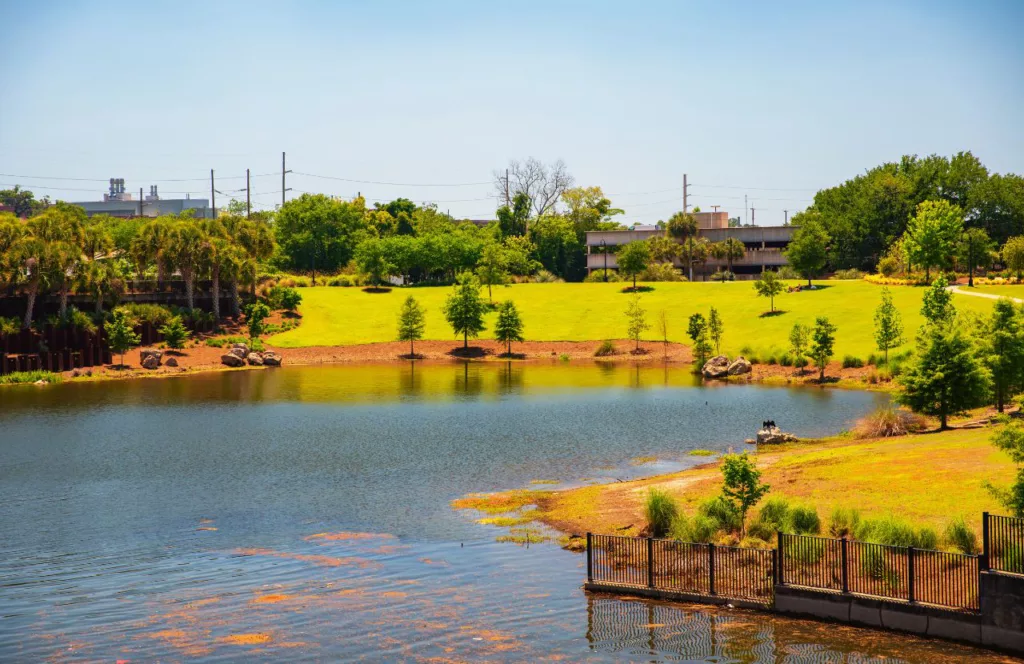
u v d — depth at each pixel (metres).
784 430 61.66
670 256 172.88
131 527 39.84
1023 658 25.39
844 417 66.62
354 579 32.84
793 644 26.64
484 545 36.75
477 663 25.69
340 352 114.31
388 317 130.38
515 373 98.44
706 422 65.56
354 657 26.11
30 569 34.16
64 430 63.62
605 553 34.78
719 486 42.88
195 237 116.31
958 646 26.33
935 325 56.94
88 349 98.50
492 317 132.12
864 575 29.55
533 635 27.64
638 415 68.94
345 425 65.25
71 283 102.12
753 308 122.62
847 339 100.69
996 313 60.75
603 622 28.61
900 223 171.38
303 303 133.88
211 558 35.47
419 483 47.59
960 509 34.91
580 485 46.66
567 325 126.56
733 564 31.81
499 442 58.59
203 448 57.09
